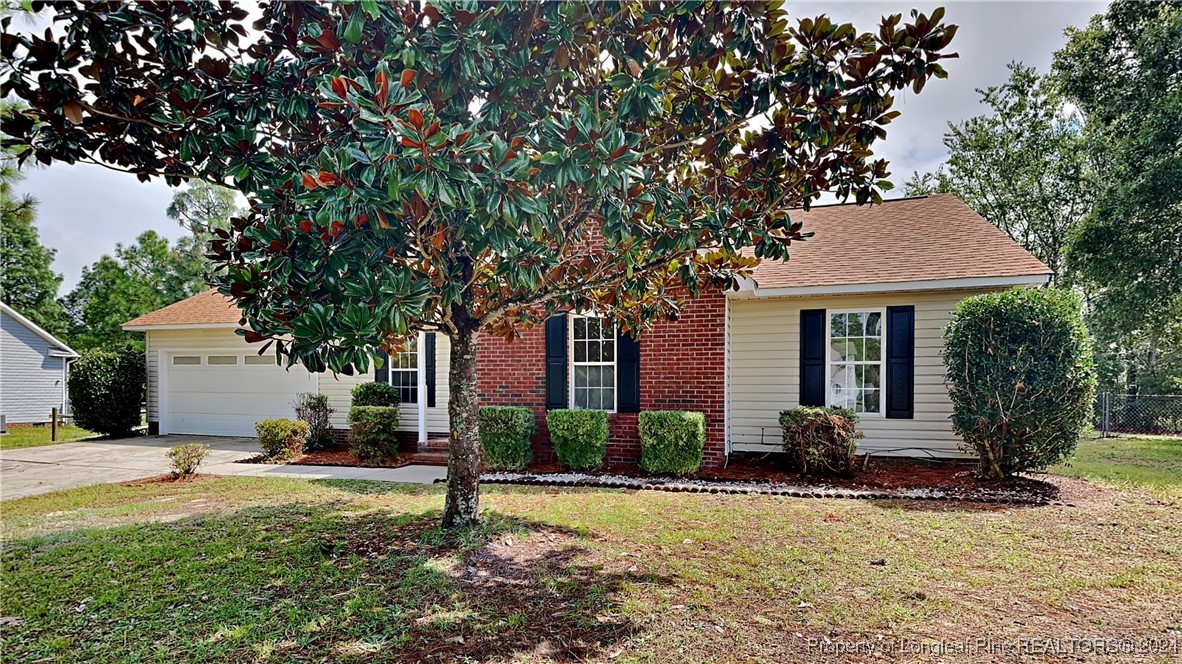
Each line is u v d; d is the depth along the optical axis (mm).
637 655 2971
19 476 8820
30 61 3242
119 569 4270
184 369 14227
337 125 3773
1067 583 3936
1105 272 14469
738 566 4234
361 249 3225
